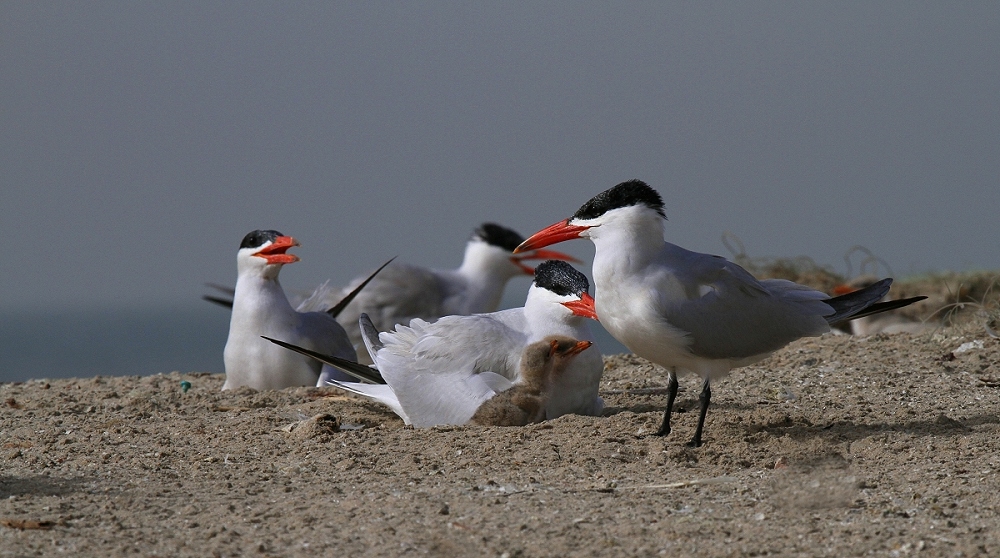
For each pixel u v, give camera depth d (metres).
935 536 7.66
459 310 23.72
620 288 10.64
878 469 9.63
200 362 77.19
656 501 8.70
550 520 8.16
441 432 11.13
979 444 10.28
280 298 15.94
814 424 11.62
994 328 17.03
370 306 21.67
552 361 11.57
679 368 11.16
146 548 7.65
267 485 9.38
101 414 13.27
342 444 10.84
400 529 7.92
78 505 8.78
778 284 11.49
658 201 10.70
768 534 7.79
